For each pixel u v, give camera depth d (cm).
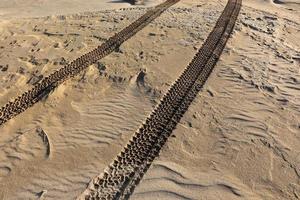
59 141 627
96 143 624
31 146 613
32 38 1045
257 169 576
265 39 1100
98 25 1156
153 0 1560
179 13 1293
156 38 1050
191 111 714
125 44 1007
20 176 552
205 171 568
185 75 851
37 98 752
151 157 595
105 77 833
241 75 855
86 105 732
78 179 548
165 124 677
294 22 1347
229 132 657
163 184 541
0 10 1480
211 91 786
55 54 943
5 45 991
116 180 549
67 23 1185
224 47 1004
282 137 651
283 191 539
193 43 1020
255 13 1352
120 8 1417
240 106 737
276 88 811
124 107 727
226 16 1268
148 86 798
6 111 709
